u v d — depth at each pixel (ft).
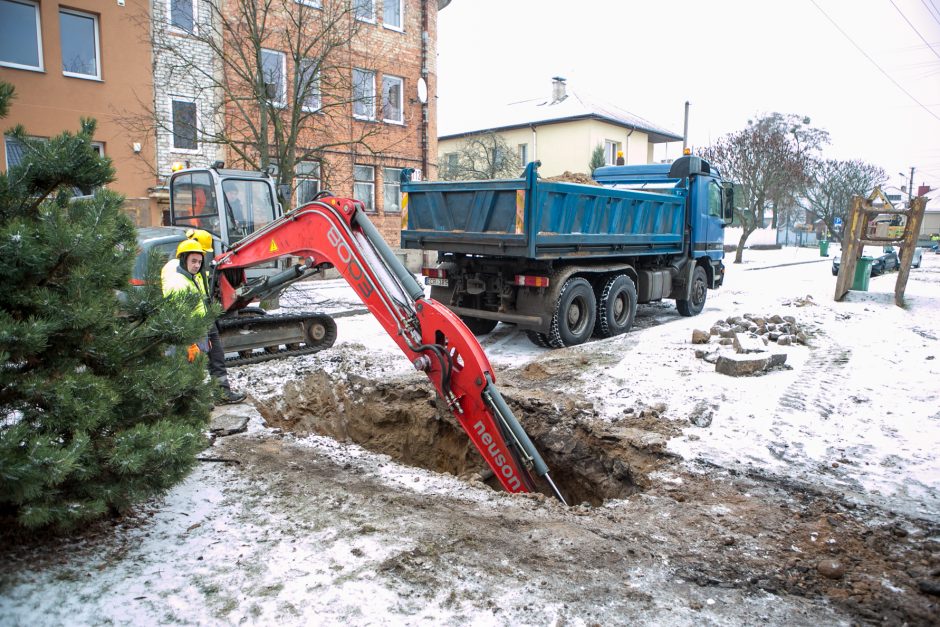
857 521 12.53
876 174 149.59
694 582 10.28
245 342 25.07
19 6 43.52
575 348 28.63
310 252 18.70
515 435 14.83
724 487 14.25
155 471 10.46
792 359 25.54
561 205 27.66
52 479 8.70
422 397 22.02
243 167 54.08
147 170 49.39
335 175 62.75
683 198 37.52
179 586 9.64
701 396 20.65
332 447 16.90
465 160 98.94
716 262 43.24
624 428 17.97
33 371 9.85
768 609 9.54
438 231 29.50
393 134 68.44
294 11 53.16
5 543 10.60
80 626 8.64
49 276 10.01
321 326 28.04
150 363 11.39
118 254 10.94
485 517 12.57
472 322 33.27
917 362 25.13
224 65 50.01
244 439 17.22
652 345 28.50
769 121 111.24
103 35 46.70
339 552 10.79
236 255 21.34
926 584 10.16
